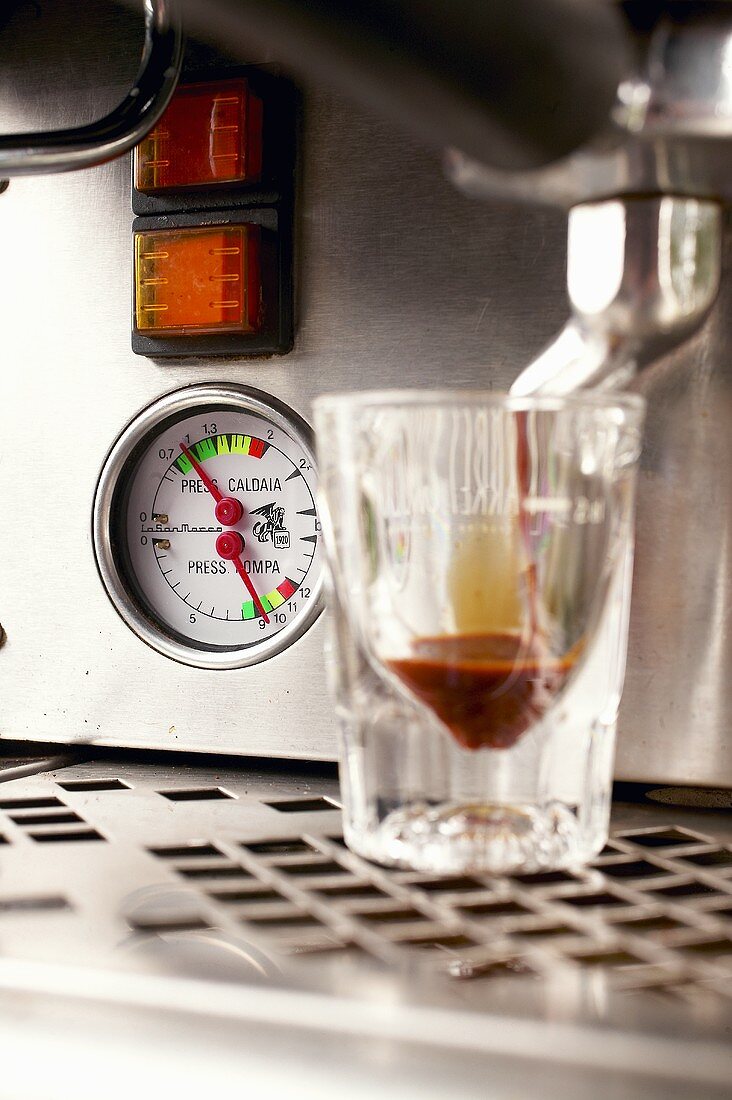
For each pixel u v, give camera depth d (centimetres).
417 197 41
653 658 39
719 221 34
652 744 39
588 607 34
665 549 39
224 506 43
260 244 42
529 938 30
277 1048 27
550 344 39
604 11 27
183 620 44
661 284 34
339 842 35
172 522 44
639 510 39
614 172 31
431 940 30
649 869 34
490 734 34
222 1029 28
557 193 33
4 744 45
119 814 37
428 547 33
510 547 33
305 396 42
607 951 30
